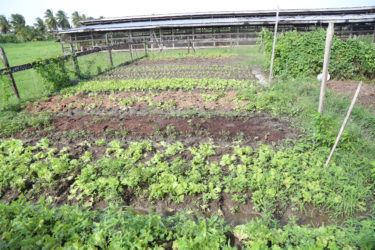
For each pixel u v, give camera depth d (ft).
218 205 13.85
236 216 13.29
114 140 20.92
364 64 35.58
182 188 14.32
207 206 13.76
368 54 34.91
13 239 9.90
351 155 16.70
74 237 10.52
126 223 11.25
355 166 15.85
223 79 37.37
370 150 17.46
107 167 16.53
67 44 102.27
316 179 14.83
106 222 11.22
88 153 18.38
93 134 21.91
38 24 269.03
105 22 112.68
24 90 36.83
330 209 13.32
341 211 13.02
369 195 13.78
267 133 20.54
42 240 10.16
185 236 10.63
